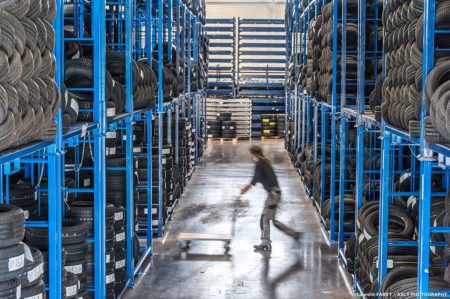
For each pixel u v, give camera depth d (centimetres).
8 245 448
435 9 507
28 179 736
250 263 987
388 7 657
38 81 465
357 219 856
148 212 1023
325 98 1134
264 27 2772
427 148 493
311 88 1348
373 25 955
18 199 633
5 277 443
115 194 858
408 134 563
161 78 1098
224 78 2877
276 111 2912
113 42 1110
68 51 751
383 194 678
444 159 477
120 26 1065
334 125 1077
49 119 480
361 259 809
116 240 808
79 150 830
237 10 3072
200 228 1220
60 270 537
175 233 1177
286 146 2406
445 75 482
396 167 1008
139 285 878
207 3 3075
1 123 389
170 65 1322
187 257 1018
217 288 870
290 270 952
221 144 2625
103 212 688
